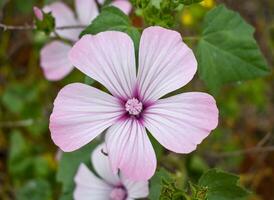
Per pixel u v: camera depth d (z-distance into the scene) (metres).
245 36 0.28
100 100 0.24
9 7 0.46
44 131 0.44
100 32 0.24
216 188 0.25
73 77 0.43
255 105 0.46
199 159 0.37
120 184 0.30
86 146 0.33
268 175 0.43
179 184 0.31
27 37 0.47
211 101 0.22
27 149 0.42
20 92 0.44
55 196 0.41
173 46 0.23
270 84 0.46
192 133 0.22
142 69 0.24
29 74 0.47
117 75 0.24
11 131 0.45
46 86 0.45
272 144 0.44
